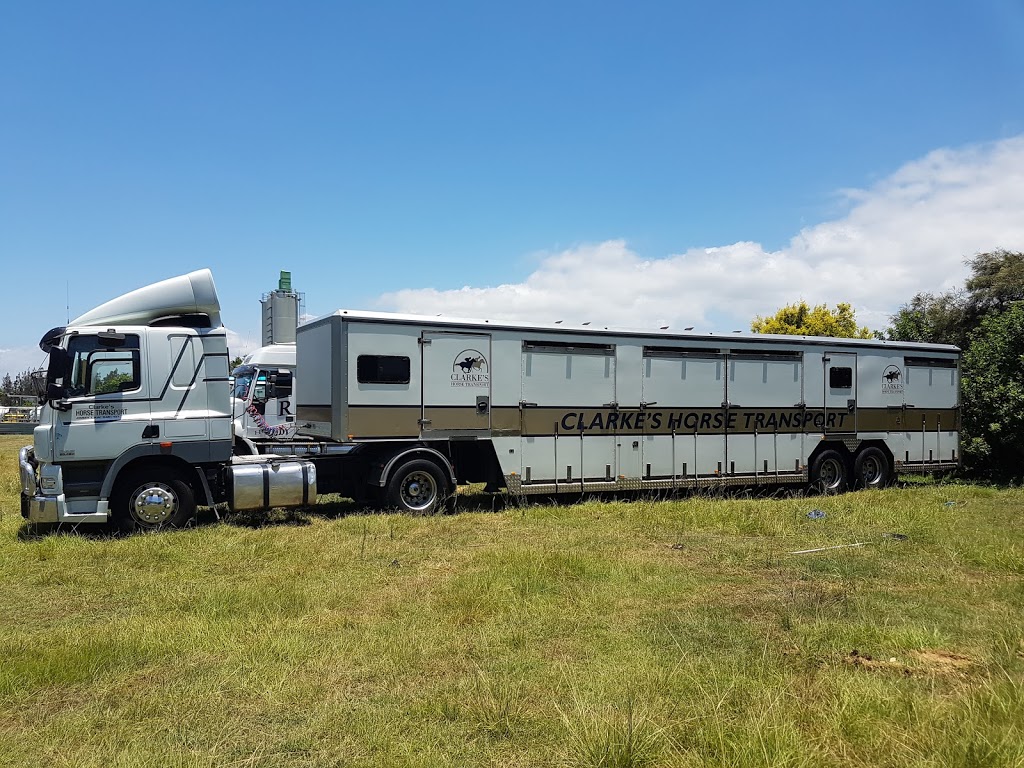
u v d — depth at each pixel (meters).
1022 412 16.89
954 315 29.03
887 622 6.04
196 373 10.60
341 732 4.13
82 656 5.18
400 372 11.88
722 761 3.61
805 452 15.10
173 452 10.41
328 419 11.77
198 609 6.44
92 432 10.01
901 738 3.83
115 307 10.48
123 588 7.30
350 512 12.54
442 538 9.90
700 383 14.12
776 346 14.85
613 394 13.38
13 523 10.97
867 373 15.85
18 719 4.34
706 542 9.71
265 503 10.93
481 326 12.42
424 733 4.10
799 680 4.71
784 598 6.90
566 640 5.70
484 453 12.76
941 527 10.49
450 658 5.29
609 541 9.68
